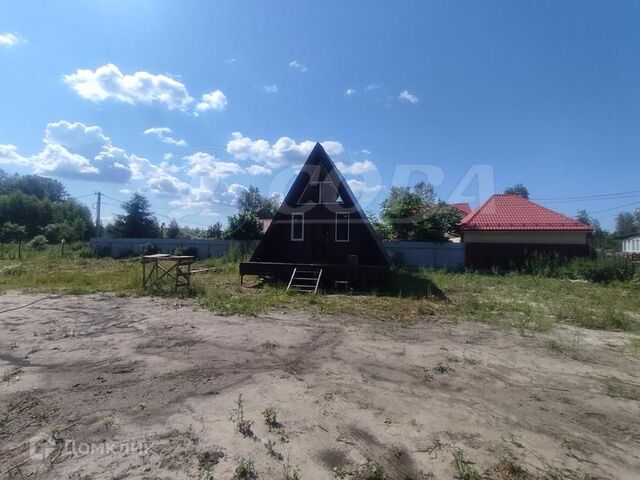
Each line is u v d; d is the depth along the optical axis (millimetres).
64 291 10430
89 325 6828
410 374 4758
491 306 9312
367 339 6324
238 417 3514
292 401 3885
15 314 7652
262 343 5891
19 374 4469
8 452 2939
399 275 16047
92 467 2768
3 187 62469
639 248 42000
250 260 14695
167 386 4199
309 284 12719
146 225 35000
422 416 3654
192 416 3525
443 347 5961
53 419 3438
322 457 2943
